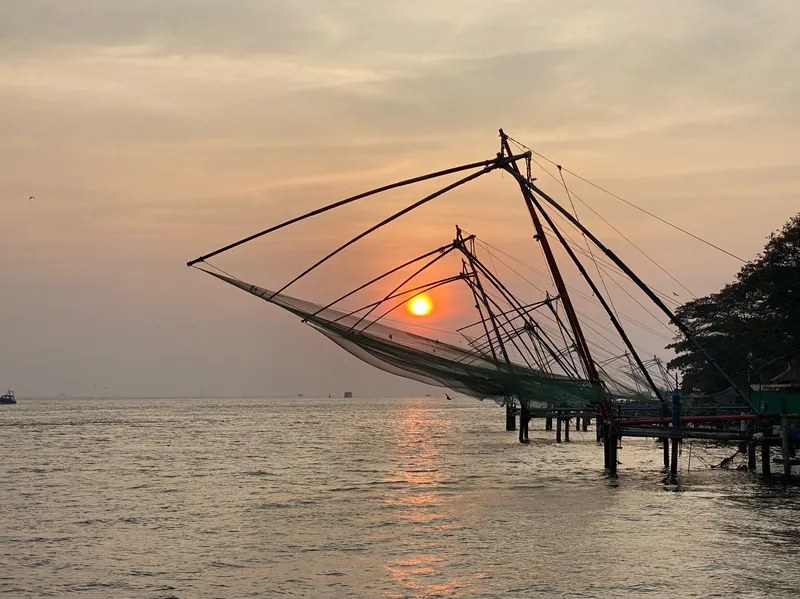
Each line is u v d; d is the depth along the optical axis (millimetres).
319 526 27469
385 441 76375
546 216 29719
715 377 67688
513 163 27891
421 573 20844
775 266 54406
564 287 32500
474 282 41406
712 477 38875
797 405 38625
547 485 37469
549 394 37812
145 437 85438
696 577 19969
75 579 21000
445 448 65188
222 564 22266
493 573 20703
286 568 21672
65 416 161125
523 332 49062
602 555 22328
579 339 33312
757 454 51438
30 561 22938
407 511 30328
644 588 19141
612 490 34938
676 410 37719
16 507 32969
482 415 176250
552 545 23688
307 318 27156
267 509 31547
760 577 19922
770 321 57562
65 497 36125
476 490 36219
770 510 29094
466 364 31734
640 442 74125
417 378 33688
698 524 26500
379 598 18828
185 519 29484
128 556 23422
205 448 68125
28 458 58062
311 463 52375
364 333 28625
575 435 83188
